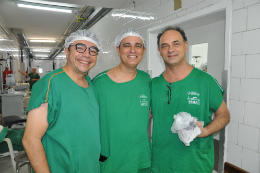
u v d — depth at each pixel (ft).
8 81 16.03
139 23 10.68
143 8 10.22
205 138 4.14
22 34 28.09
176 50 4.03
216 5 5.96
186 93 4.15
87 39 3.47
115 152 4.03
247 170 5.37
